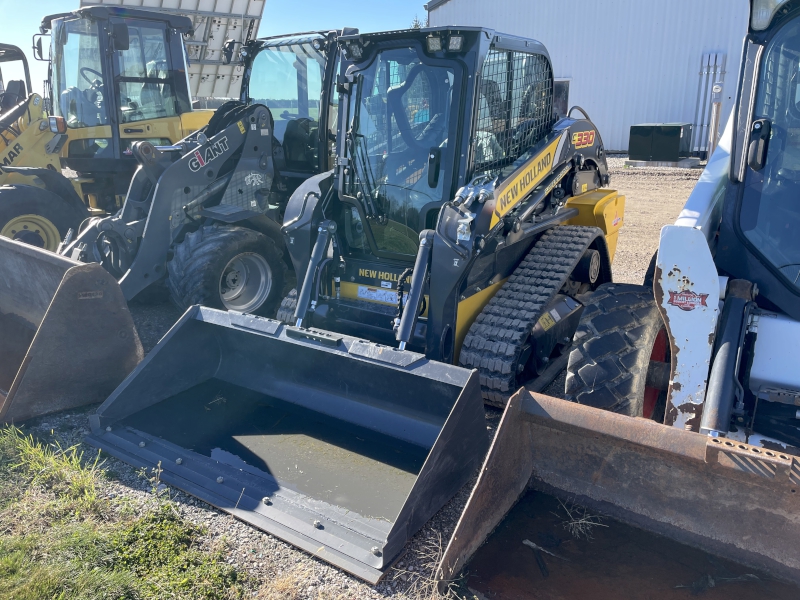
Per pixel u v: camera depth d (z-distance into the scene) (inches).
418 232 163.5
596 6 717.9
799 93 106.2
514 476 107.3
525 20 772.0
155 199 205.8
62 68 275.4
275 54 244.7
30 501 123.0
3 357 179.8
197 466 130.7
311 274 163.3
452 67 150.8
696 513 97.0
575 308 176.4
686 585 93.0
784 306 110.2
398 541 106.4
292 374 153.3
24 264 173.9
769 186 109.5
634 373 119.0
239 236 207.8
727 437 101.5
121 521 117.3
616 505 104.5
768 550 91.9
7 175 271.6
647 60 702.5
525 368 165.3
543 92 187.6
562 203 199.3
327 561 106.2
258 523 114.7
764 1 104.7
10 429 146.0
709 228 112.5
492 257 163.5
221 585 101.9
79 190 289.0
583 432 100.3
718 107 537.0
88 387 161.3
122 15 259.6
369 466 128.3
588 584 95.0
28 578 100.3
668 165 613.0
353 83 165.6
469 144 152.9
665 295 102.3
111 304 161.3
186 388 157.6
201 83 472.4
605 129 746.8
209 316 152.4
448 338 150.4
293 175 248.2
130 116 271.1
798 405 103.3
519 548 102.2
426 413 134.2
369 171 167.5
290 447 135.6
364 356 127.0
